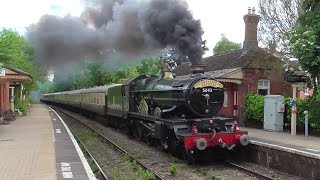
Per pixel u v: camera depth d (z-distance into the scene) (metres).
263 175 10.12
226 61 25.12
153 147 15.44
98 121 29.36
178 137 12.07
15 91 37.75
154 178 9.94
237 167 11.54
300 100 17.88
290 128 18.47
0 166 9.83
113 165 12.00
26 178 8.47
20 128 20.72
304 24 17.12
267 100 19.06
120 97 19.86
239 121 21.91
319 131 16.72
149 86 16.09
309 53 15.99
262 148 11.94
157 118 13.80
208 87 12.50
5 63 23.36
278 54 21.56
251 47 23.89
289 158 10.77
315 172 9.80
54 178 8.49
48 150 12.62
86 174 9.09
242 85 21.89
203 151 13.01
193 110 12.37
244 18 24.19
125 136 19.19
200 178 10.24
